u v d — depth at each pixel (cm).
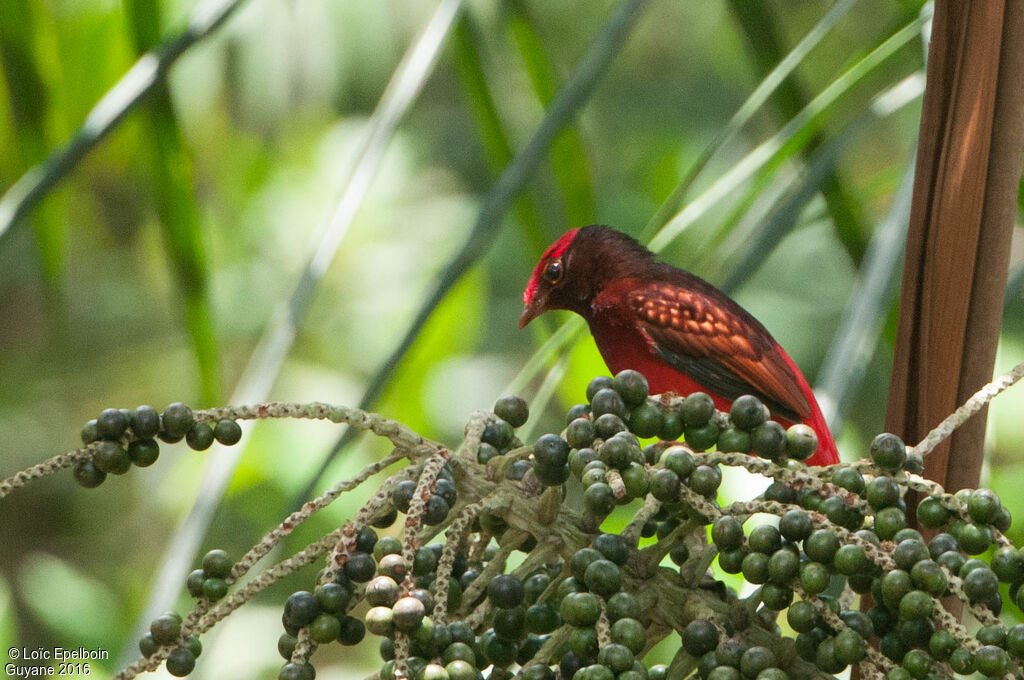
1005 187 816
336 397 1599
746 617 802
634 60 1748
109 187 1678
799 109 863
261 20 1508
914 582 796
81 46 908
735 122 853
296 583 1497
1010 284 844
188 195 867
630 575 805
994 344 816
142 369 1919
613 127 1722
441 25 860
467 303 1062
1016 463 1242
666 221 854
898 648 798
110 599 1494
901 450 800
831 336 1603
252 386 852
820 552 797
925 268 817
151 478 1878
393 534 1283
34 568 1484
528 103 1310
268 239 1731
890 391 819
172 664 800
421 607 796
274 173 1717
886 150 1669
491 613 805
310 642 800
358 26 1571
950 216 816
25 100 891
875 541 799
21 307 1958
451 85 1872
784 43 862
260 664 1414
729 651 800
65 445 1905
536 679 801
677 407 806
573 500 916
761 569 799
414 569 803
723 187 852
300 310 854
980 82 816
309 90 1611
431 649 799
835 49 1546
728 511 801
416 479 805
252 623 1441
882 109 854
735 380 1012
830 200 856
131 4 864
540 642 809
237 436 805
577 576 802
